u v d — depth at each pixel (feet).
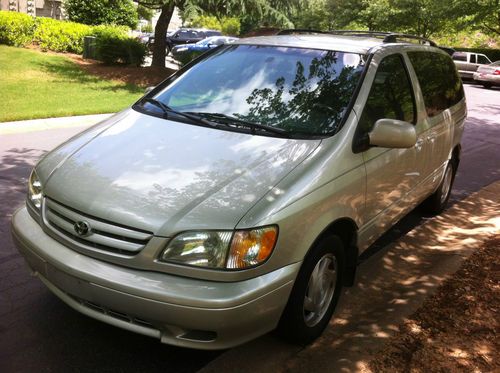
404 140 10.81
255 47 13.84
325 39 14.06
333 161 10.32
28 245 9.88
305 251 9.43
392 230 16.88
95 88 45.62
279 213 8.95
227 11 49.65
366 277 13.50
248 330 8.83
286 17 51.78
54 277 9.46
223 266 8.50
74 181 9.78
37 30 67.21
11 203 17.56
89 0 80.94
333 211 10.13
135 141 10.91
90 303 9.18
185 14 48.26
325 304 10.80
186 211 8.75
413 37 16.07
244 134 11.01
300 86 12.21
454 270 13.53
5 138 27.17
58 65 56.39
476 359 9.78
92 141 11.25
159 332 8.74
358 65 12.47
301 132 11.05
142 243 8.69
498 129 38.78
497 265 13.80
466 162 27.45
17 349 10.05
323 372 9.57
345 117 11.23
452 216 18.43
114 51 58.95
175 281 8.52
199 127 11.38
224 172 9.62
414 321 11.12
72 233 9.32
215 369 9.66
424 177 15.17
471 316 11.27
